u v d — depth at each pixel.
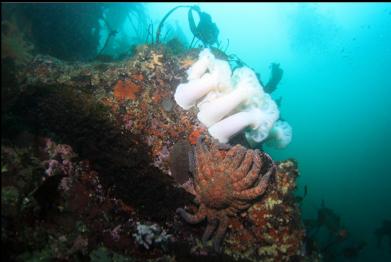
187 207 1.00
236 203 0.97
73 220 0.88
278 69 1.96
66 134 0.97
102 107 0.99
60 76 1.13
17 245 0.76
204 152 0.99
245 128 1.13
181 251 0.94
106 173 0.98
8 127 0.89
